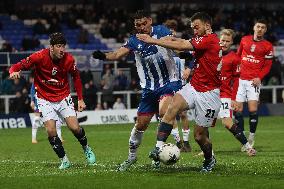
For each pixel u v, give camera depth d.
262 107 47.94
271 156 23.70
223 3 69.56
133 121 44.62
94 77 45.66
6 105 43.56
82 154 25.64
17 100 43.41
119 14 62.38
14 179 17.45
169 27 23.61
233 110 26.16
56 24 58.19
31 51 47.31
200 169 19.11
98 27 61.12
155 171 18.67
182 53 19.20
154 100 19.28
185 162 21.44
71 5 66.50
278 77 48.34
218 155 24.20
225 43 24.34
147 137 33.19
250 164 20.31
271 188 15.71
